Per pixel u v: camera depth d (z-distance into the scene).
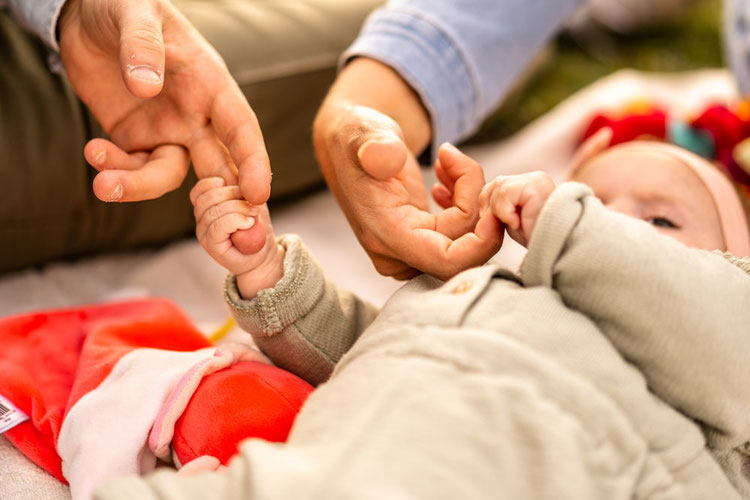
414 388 0.61
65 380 0.78
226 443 0.68
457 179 0.72
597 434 0.61
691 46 1.56
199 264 0.95
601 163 0.90
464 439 0.59
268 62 0.93
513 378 0.61
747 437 0.68
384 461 0.58
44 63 0.86
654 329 0.65
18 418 0.73
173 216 0.94
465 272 0.67
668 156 0.88
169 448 0.70
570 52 1.52
